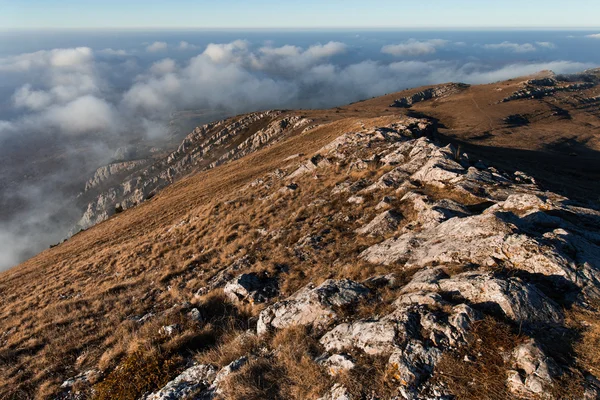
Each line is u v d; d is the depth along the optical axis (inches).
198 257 737.0
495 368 223.1
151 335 412.2
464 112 6939.0
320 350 287.1
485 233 374.0
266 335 339.6
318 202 806.5
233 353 321.4
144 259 847.7
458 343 243.9
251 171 1795.0
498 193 565.3
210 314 476.1
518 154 3100.4
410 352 242.2
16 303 770.2
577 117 6727.4
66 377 406.0
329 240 606.9
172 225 1142.3
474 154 1915.6
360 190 784.3
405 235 486.3
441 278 329.1
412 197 622.8
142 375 332.8
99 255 1042.1
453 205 538.0
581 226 416.8
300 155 1747.0
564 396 198.2
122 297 626.8
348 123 2358.5
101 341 481.1
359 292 346.6
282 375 271.6
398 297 319.3
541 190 572.1
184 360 356.2
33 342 511.5
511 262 324.5
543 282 297.1
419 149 876.6
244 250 700.0
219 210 1064.2
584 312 260.1
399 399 215.5
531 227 390.6
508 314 262.2
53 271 1048.2
